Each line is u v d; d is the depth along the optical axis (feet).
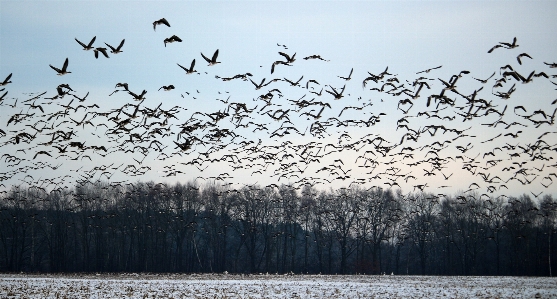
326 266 408.26
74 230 381.40
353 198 367.04
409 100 168.45
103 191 368.89
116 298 154.10
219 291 176.86
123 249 373.40
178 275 309.01
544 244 370.12
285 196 374.02
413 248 422.00
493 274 377.09
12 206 363.97
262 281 238.68
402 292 175.42
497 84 157.48
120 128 189.26
